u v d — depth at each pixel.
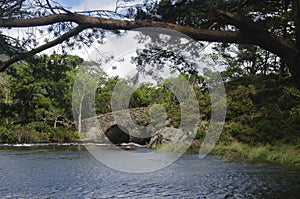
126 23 5.99
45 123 31.23
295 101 15.62
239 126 18.97
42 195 9.70
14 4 5.75
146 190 10.23
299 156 15.41
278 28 9.70
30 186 11.03
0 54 5.86
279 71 15.77
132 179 12.01
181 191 10.03
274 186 10.41
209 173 13.08
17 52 5.95
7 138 30.30
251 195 9.38
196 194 9.64
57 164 16.55
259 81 16.48
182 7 6.11
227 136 19.22
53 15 5.96
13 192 10.12
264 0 6.93
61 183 11.53
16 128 30.48
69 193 9.94
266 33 6.05
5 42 5.79
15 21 5.75
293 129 17.09
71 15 6.02
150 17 6.20
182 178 12.09
